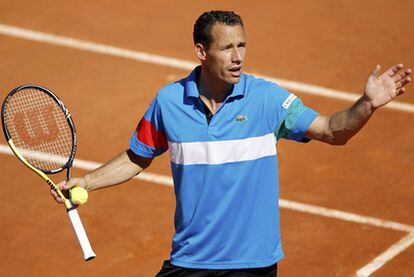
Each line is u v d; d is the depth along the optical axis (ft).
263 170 68.59
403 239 106.11
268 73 152.56
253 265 69.46
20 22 170.30
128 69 153.69
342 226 108.88
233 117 67.41
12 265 101.96
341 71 153.79
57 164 94.22
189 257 70.74
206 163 67.97
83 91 146.00
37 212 112.88
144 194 116.57
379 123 135.13
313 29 168.04
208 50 66.28
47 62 156.25
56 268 101.40
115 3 177.47
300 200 114.73
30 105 96.22
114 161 74.64
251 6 176.76
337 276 99.04
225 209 68.44
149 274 99.86
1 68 153.89
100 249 104.83
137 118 137.59
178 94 68.90
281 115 67.67
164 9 175.22
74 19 171.22
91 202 114.52
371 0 180.65
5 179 120.88
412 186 118.11
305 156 125.80
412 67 155.53
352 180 119.65
